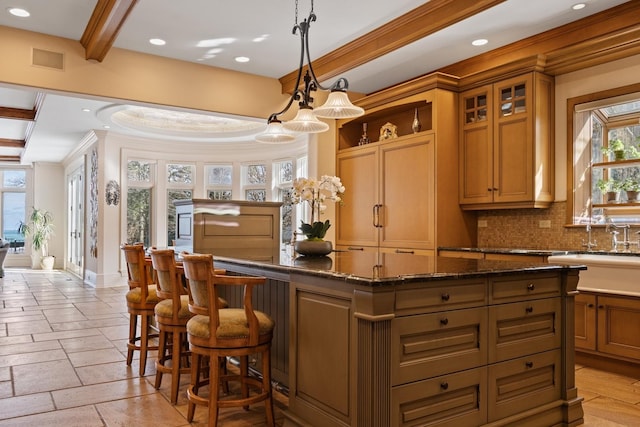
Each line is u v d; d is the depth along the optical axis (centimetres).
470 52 475
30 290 814
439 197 477
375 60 494
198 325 247
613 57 399
